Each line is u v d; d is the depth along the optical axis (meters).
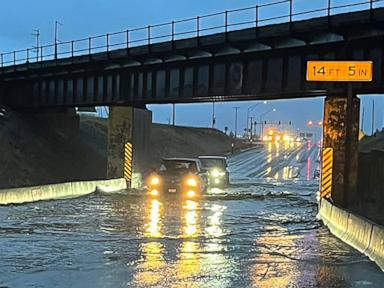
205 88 32.03
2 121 43.09
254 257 12.03
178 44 31.84
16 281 9.55
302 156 85.38
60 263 11.08
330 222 17.19
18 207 21.97
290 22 26.64
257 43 28.67
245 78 30.02
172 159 29.08
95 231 15.61
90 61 37.22
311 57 27.38
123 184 35.03
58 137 50.22
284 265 11.16
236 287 9.23
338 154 25.47
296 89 27.84
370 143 56.97
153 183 27.78
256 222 18.56
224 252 12.60
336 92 25.89
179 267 10.81
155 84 34.97
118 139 38.44
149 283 9.44
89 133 61.66
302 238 15.00
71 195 27.83
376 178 30.84
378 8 23.80
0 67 43.97
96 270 10.45
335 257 12.11
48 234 14.95
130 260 11.45
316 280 9.81
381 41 24.84
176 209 22.22
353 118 26.02
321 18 25.48
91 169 48.72
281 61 28.52
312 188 37.59
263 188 36.94
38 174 40.78
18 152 41.47
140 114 55.53
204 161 36.31
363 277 10.09
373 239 12.12
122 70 36.81
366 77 23.12
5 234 14.90
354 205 25.75
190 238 14.62
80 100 39.72
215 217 19.78
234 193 31.56
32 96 43.66
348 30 25.17
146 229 16.17
